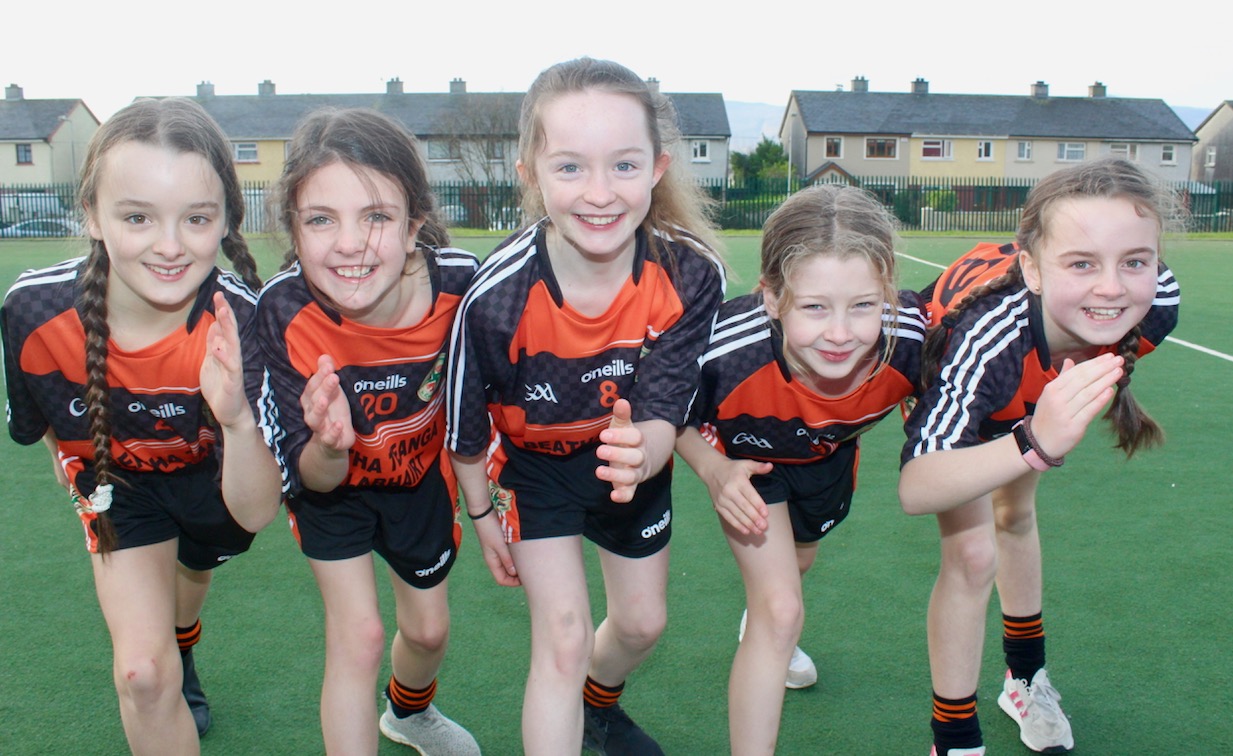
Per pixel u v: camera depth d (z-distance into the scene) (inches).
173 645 93.1
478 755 108.1
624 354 99.4
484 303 94.7
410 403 100.8
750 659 98.9
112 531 93.0
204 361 88.3
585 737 110.7
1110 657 125.6
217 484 101.2
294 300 95.3
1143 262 91.6
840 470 113.7
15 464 202.5
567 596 98.0
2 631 131.4
